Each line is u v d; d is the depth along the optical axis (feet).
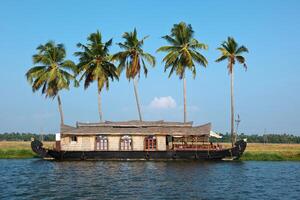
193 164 191.72
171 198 104.73
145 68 247.91
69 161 208.13
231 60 238.27
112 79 253.85
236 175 152.46
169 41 243.81
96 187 121.80
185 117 241.35
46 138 631.97
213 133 217.56
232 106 234.99
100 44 243.60
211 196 108.17
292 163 205.98
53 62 243.60
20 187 121.70
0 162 203.00
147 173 156.15
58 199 103.04
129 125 220.64
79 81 246.47
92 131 215.92
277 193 114.11
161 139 213.66
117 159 209.15
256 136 628.28
